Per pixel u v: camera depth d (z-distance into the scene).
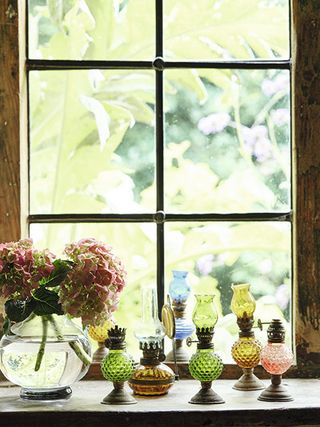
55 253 2.00
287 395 1.73
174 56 2.04
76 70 2.02
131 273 2.01
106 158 2.02
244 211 2.03
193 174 2.03
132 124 2.03
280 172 2.03
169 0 2.04
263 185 2.03
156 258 2.01
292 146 1.98
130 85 2.03
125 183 2.02
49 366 1.71
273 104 2.04
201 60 2.04
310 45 1.96
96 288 1.69
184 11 2.04
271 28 2.04
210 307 1.76
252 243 2.02
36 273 1.71
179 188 2.03
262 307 2.02
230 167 2.03
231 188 2.03
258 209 2.03
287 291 2.02
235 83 2.04
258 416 1.66
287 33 2.04
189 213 2.02
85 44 2.03
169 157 2.03
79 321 1.98
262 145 2.04
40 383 1.72
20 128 1.92
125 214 2.01
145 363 1.78
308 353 1.93
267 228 2.02
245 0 2.04
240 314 1.83
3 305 1.89
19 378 1.72
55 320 1.75
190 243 2.02
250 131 2.04
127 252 2.01
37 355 1.71
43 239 2.00
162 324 1.82
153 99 2.03
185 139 2.03
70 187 2.02
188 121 2.03
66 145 2.02
